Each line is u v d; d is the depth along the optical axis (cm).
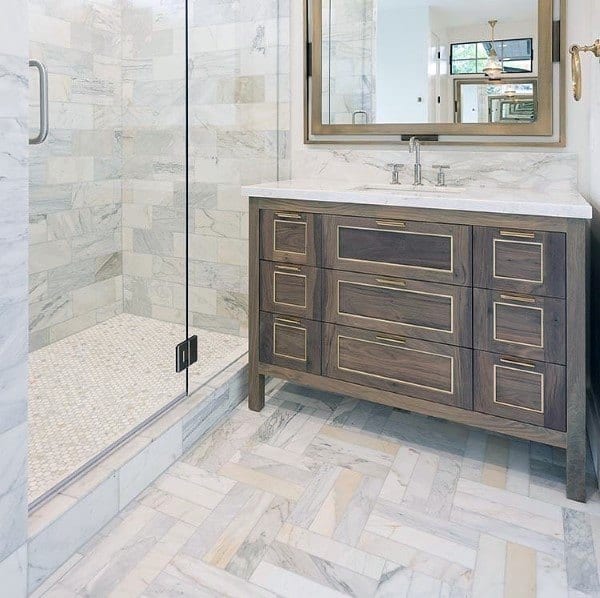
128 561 141
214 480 178
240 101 263
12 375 119
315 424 218
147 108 290
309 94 264
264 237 215
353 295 199
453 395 185
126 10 293
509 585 134
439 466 188
